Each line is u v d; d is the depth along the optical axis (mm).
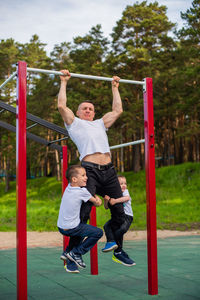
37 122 4926
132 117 32062
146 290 3662
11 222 16062
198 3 27453
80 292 3615
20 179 3084
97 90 30500
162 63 31922
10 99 39219
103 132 3791
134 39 32594
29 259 5949
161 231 11594
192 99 27453
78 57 36469
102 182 3619
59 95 3605
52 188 36500
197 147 36188
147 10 32500
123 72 31484
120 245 4176
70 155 45062
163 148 39438
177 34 28312
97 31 36062
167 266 5016
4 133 41750
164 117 36688
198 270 4699
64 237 5164
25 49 44750
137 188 28375
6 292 3627
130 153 41344
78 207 3479
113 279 4262
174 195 24516
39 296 3475
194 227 12727
